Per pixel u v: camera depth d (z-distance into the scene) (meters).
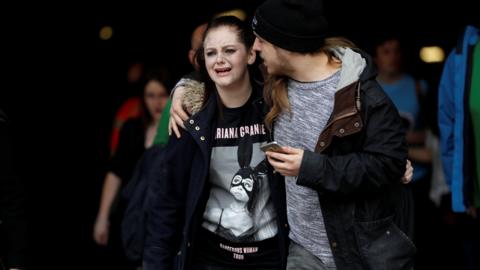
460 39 5.51
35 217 10.00
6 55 10.52
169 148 4.27
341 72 3.81
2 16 10.46
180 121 4.21
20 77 10.57
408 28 10.16
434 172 6.85
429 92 6.92
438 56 9.91
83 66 10.71
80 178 10.35
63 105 10.63
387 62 6.90
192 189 4.20
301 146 3.95
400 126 3.82
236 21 4.10
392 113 3.79
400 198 3.99
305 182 3.74
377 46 6.96
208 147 4.13
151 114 6.26
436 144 6.80
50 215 10.06
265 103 4.09
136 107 7.57
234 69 4.06
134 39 10.73
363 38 10.27
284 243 4.15
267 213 4.18
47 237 9.88
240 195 4.14
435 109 6.82
